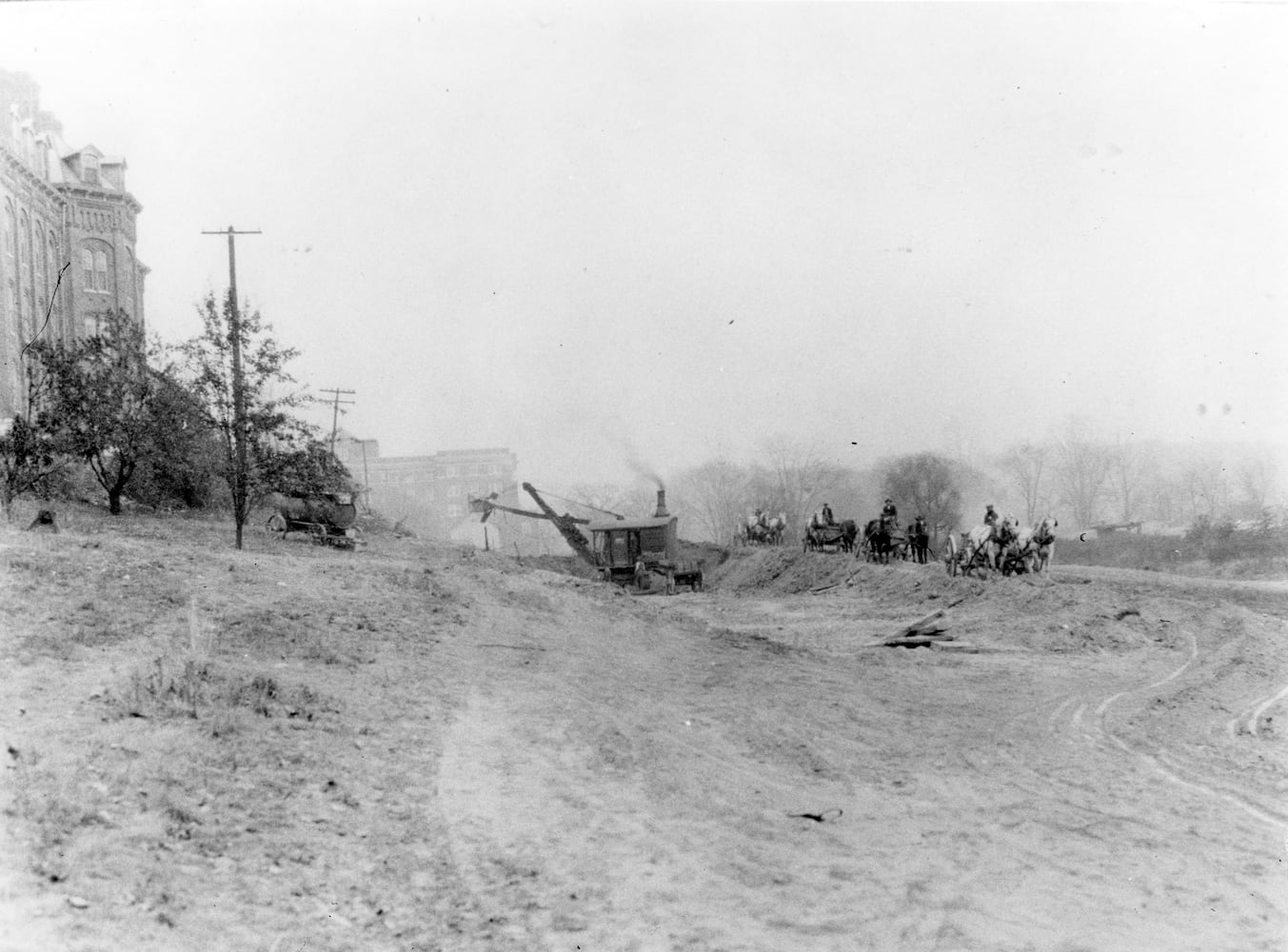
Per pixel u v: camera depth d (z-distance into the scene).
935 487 73.31
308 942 5.60
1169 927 6.84
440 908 6.36
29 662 9.12
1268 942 6.59
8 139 48.53
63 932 5.05
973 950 6.45
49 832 5.97
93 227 55.78
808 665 16.20
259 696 9.43
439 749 9.17
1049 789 9.99
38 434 24.75
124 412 27.17
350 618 13.96
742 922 6.68
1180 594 23.42
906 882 7.53
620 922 6.50
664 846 7.81
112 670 9.27
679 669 14.93
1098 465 72.12
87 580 12.59
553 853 7.43
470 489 108.12
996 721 12.88
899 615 25.17
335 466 25.23
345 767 8.22
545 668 13.30
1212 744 11.93
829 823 8.72
